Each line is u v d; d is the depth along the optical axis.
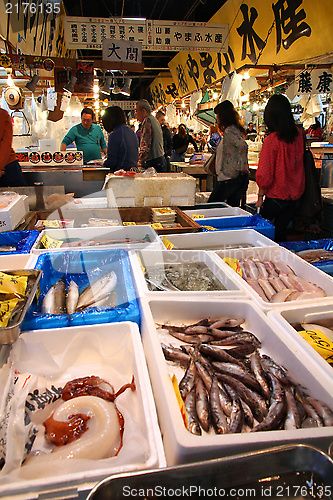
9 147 3.54
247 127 9.34
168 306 1.76
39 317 1.51
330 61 4.54
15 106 5.36
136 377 1.24
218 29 5.60
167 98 11.63
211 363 1.49
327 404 1.17
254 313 1.70
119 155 4.43
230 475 0.79
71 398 1.29
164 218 3.21
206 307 1.78
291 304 1.74
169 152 7.88
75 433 1.10
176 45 5.55
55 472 0.93
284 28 4.48
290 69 4.94
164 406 1.08
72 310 1.74
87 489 0.84
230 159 4.12
